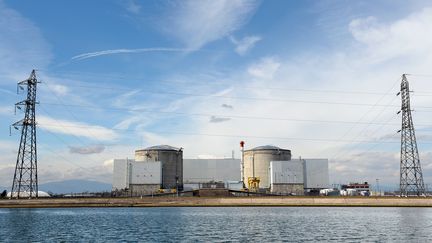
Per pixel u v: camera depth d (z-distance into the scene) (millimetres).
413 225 75812
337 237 58562
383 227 72250
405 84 159875
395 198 149125
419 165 155625
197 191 179250
